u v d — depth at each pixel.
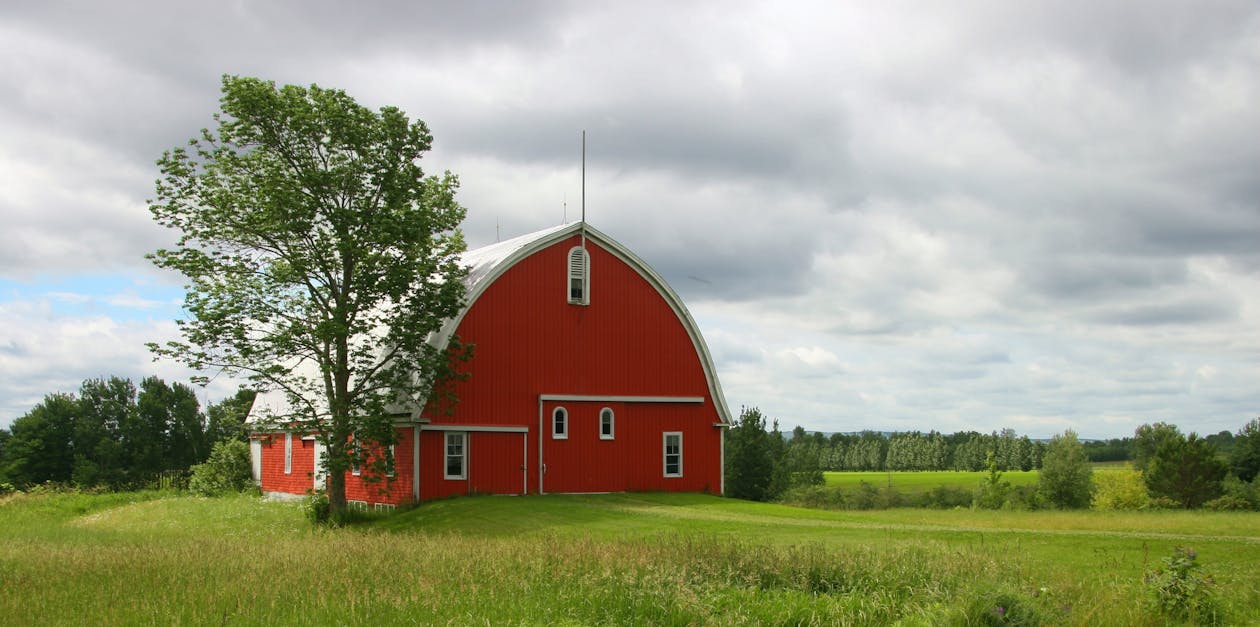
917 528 26.16
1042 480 80.50
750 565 18.30
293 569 18.67
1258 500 68.62
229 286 34.94
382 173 35.41
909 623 15.12
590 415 41.91
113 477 80.06
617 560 18.61
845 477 139.50
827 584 17.52
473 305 39.19
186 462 84.81
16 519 43.91
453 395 37.06
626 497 39.75
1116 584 16.80
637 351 43.44
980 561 18.17
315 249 35.03
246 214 34.75
